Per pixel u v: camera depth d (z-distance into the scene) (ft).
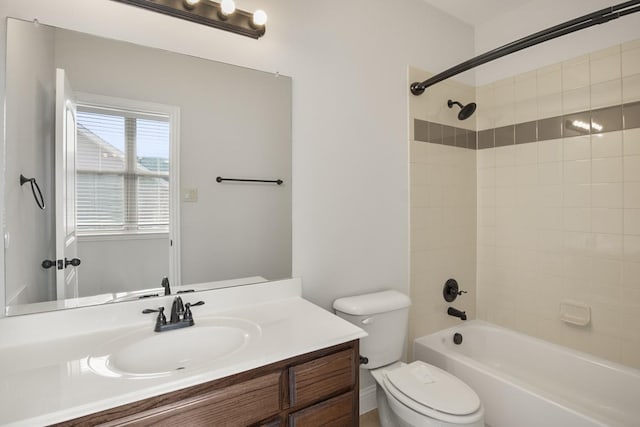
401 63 6.56
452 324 7.57
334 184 5.70
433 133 7.14
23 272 3.50
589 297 6.19
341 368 3.65
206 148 4.57
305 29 5.26
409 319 6.80
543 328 6.86
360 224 6.05
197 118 4.47
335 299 5.76
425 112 6.97
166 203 4.34
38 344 3.36
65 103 3.68
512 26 7.32
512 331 7.25
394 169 6.51
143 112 4.12
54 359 3.04
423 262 7.00
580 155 6.30
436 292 7.25
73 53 3.69
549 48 6.72
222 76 4.59
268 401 3.16
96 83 3.83
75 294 3.77
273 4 4.91
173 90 4.28
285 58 5.08
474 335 7.52
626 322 5.74
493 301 7.79
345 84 5.76
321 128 5.51
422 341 6.74
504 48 5.27
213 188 4.65
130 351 3.35
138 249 4.17
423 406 4.21
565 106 6.51
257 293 4.86
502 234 7.59
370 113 6.11
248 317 4.21
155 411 2.61
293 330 3.75
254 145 4.92
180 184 4.42
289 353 3.22
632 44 5.65
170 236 4.37
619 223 5.81
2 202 3.38
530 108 7.04
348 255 5.91
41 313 3.50
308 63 5.32
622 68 5.76
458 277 7.68
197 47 4.37
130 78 4.01
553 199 6.70
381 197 6.32
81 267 3.82
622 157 5.78
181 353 3.68
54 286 3.66
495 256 7.73
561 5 6.50
